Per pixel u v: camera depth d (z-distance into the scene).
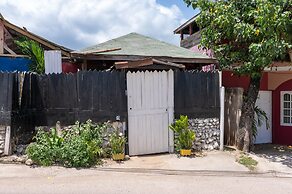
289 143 13.28
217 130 10.85
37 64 13.43
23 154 9.23
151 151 10.17
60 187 7.16
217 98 10.86
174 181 7.86
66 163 8.72
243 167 9.12
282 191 7.23
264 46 9.09
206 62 12.81
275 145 13.16
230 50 11.06
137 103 10.03
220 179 8.13
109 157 9.58
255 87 10.94
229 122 11.55
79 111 9.79
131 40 14.95
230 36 10.47
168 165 9.11
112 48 13.12
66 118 9.87
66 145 8.89
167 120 10.34
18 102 9.46
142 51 13.02
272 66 12.34
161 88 10.26
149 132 10.15
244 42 10.64
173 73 10.38
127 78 9.96
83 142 8.99
